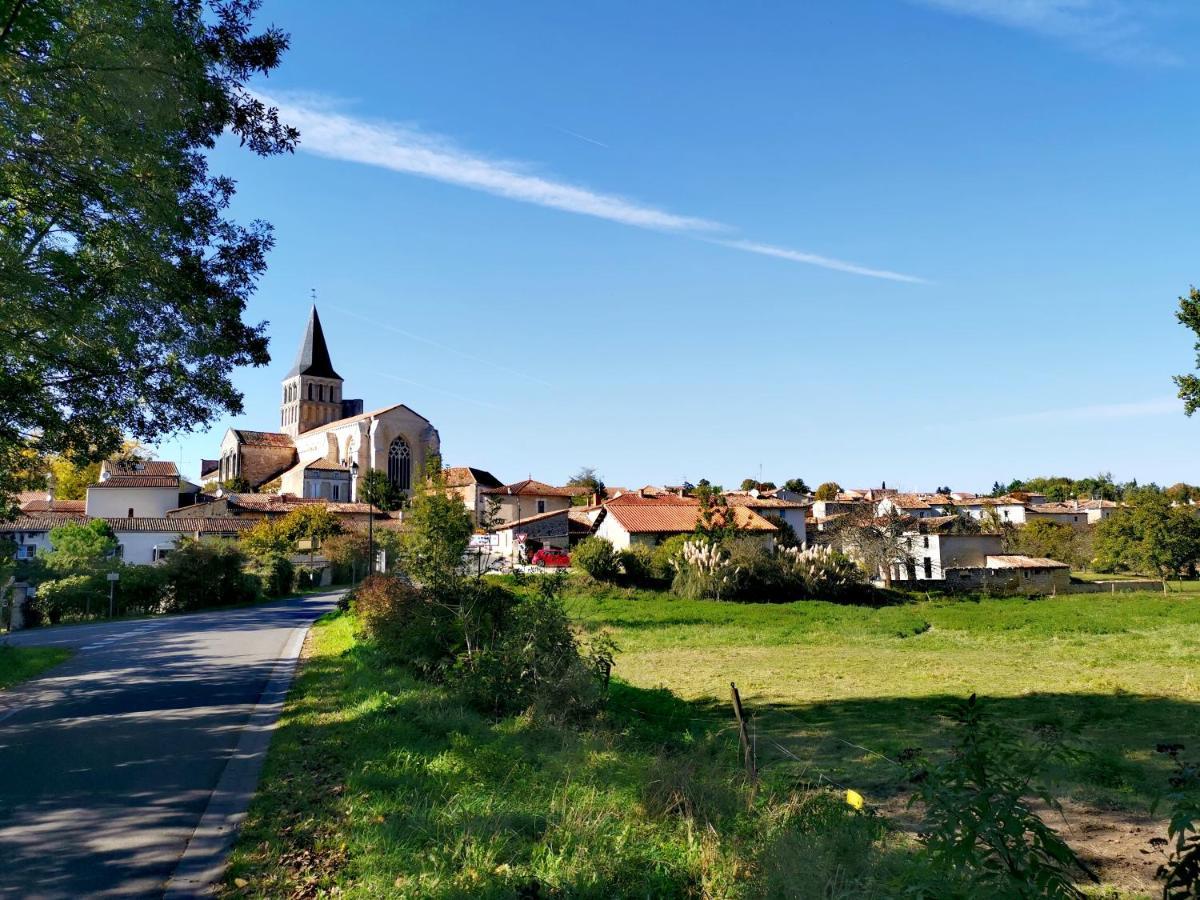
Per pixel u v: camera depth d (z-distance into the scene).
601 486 92.12
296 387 128.50
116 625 30.22
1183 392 25.23
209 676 15.66
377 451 103.50
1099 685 17.52
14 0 8.71
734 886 5.59
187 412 15.65
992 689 17.14
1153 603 40.50
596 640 14.34
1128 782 9.24
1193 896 3.81
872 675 19.50
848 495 123.69
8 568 33.56
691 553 45.09
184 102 11.84
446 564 16.59
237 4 13.52
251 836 6.58
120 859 6.22
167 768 8.81
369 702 11.52
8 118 10.38
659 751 9.41
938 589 51.25
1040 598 47.47
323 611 35.69
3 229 11.83
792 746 11.30
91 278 12.45
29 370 13.86
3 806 7.52
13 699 13.57
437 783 7.62
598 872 5.68
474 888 5.37
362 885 5.48
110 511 71.62
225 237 14.98
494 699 11.92
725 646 25.92
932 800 4.33
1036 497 133.88
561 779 7.95
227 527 66.19
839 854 6.02
